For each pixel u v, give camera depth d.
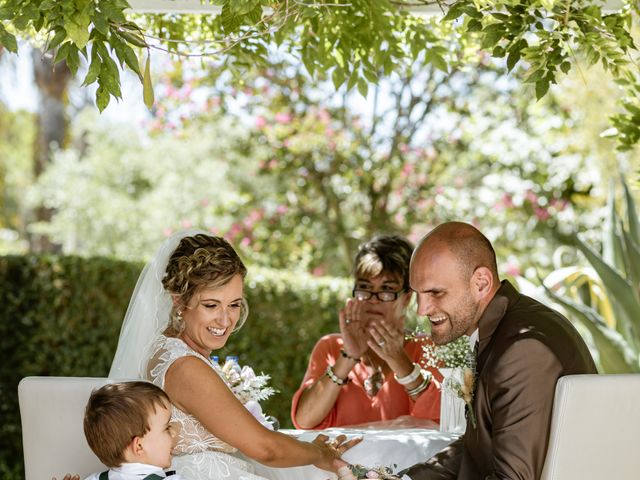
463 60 5.42
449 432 4.03
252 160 11.20
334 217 10.36
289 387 7.55
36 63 14.66
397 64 4.96
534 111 10.34
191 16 5.41
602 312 6.55
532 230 10.55
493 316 3.30
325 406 4.46
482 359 3.31
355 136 10.22
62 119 14.92
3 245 18.11
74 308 7.20
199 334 3.46
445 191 10.31
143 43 3.68
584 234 10.41
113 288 7.24
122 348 3.60
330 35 4.62
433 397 4.35
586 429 3.11
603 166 10.34
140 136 14.20
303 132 9.91
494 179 10.44
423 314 3.41
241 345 7.46
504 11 4.27
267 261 10.29
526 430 3.12
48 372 7.18
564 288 6.95
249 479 3.41
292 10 4.14
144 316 3.55
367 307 4.47
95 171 13.86
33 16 3.31
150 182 13.67
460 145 10.52
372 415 4.53
